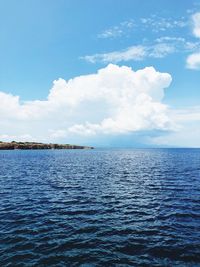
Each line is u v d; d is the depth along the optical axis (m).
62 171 53.59
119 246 14.54
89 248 14.25
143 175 46.44
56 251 13.80
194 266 12.23
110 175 46.81
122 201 25.56
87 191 31.00
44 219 19.47
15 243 14.79
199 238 15.70
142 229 17.33
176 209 22.39
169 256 13.30
